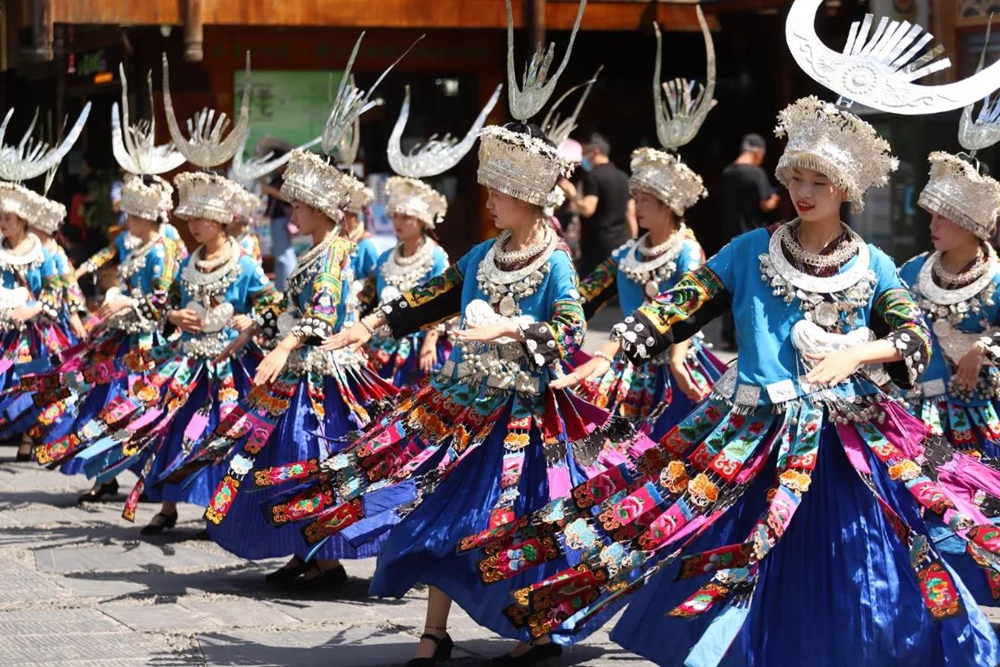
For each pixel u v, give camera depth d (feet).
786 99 75.87
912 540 21.75
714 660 20.80
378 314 27.63
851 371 21.56
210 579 33.19
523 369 26.17
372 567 35.14
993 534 21.42
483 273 26.78
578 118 83.66
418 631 29.09
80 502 42.39
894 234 61.52
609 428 26.66
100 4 64.13
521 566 24.08
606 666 26.68
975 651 21.58
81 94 81.56
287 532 31.76
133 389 37.68
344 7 68.64
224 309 36.35
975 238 31.60
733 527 22.67
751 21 78.38
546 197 26.20
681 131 35.63
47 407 41.47
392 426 26.86
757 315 22.75
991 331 31.14
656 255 35.55
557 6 72.13
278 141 72.23
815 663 21.68
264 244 72.18
